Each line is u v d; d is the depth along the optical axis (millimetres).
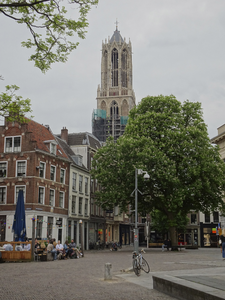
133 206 47406
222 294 8109
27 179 44031
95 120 145625
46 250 29266
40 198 45188
